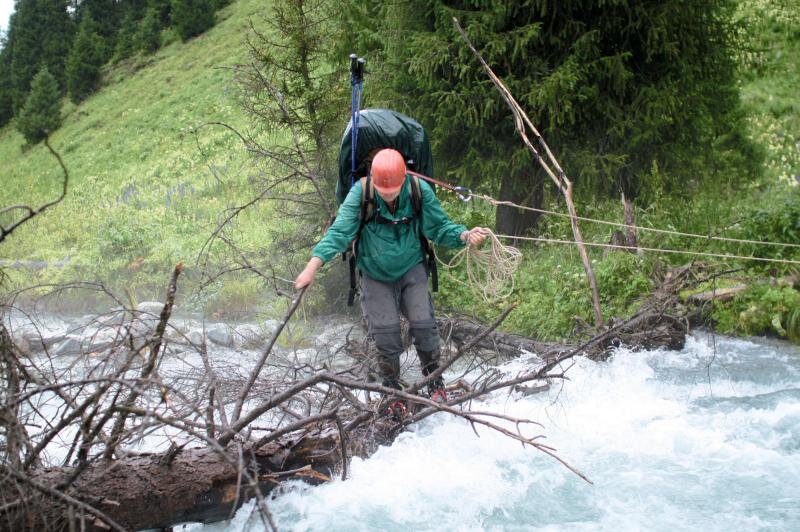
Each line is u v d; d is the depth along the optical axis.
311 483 4.09
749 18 20.16
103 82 41.09
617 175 10.53
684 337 6.99
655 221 9.81
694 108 10.58
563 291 8.34
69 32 48.00
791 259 8.66
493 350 6.72
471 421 3.71
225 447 3.60
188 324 9.10
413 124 4.90
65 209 20.39
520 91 9.64
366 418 4.08
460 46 9.60
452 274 8.99
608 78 9.99
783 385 6.11
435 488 4.14
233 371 5.04
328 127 9.05
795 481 4.24
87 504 3.13
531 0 9.46
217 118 28.55
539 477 4.30
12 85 47.75
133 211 17.84
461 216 10.48
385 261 4.47
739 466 4.45
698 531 3.70
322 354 7.08
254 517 3.76
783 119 17.00
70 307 10.49
